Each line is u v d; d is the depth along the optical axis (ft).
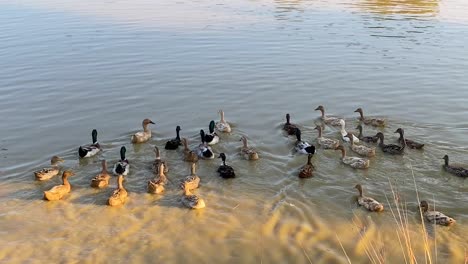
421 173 64.39
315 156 69.92
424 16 171.01
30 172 65.72
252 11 184.55
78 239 51.31
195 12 181.57
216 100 92.22
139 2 203.92
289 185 62.23
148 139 75.87
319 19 167.94
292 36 142.92
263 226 53.62
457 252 48.19
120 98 93.20
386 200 58.34
